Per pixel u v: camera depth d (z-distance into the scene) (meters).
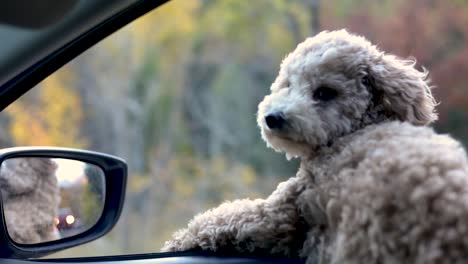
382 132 1.87
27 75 2.41
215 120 14.48
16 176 2.16
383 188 1.63
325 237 1.84
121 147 13.83
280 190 2.01
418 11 11.23
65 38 2.38
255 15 14.41
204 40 15.05
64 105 12.70
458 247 1.48
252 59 14.48
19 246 2.13
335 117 1.98
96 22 2.38
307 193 1.91
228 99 14.54
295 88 2.05
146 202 13.46
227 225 2.05
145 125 14.38
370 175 1.69
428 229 1.52
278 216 1.97
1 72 2.37
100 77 13.71
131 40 14.32
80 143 12.95
